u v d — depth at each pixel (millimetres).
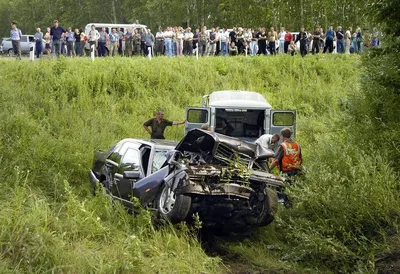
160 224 9781
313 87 24344
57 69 22297
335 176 9547
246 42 31562
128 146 11672
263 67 26219
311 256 8930
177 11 63875
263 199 9773
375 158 9797
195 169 9430
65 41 29797
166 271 8195
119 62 24031
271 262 9000
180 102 22078
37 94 20031
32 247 7926
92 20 77625
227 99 14758
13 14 93500
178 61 25484
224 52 31984
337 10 46188
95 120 18484
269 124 14172
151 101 21297
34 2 86750
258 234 10195
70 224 9188
